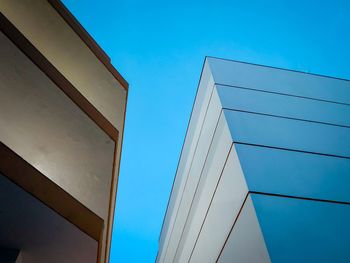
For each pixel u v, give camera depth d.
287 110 12.16
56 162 6.79
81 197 7.01
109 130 8.04
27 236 5.91
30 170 5.52
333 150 10.21
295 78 14.52
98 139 7.67
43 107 6.81
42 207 5.50
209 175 11.80
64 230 5.93
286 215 7.54
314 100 13.20
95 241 6.19
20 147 6.23
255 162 9.14
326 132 11.20
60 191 5.99
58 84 7.19
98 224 6.51
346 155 10.07
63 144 7.02
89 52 9.96
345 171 9.28
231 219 8.90
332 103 13.12
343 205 8.02
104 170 7.50
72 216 5.91
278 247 6.77
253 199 7.89
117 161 9.82
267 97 12.78
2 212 5.49
